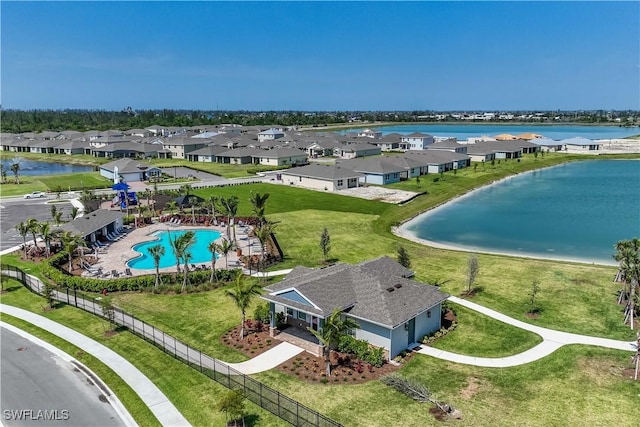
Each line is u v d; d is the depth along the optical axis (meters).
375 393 29.14
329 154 163.75
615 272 50.06
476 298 43.78
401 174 115.25
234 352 34.56
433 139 179.12
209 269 51.19
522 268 51.97
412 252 59.31
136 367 32.22
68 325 39.00
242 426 25.84
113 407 27.92
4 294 46.12
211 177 122.25
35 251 59.06
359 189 103.44
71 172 140.00
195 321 39.97
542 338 35.97
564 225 75.56
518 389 29.44
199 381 30.47
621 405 27.53
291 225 73.00
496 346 35.03
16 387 30.00
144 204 87.06
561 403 27.86
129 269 51.09
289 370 31.91
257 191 101.06
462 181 112.62
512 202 93.81
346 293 36.00
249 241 63.44
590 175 126.44
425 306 35.41
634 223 76.31
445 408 27.06
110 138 180.88
